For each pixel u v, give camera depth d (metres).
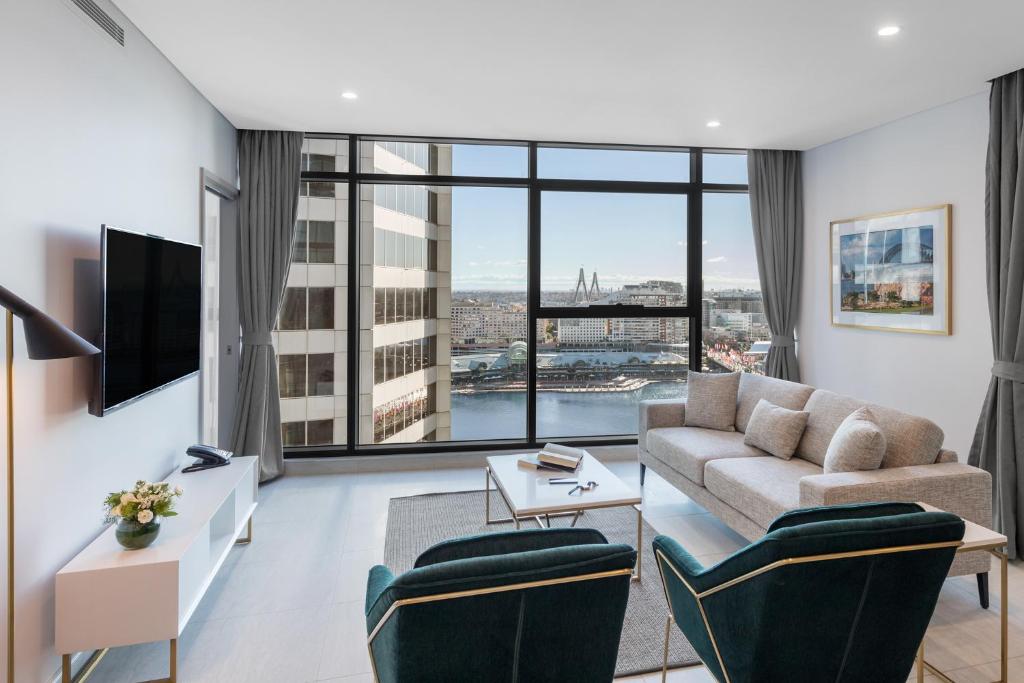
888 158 4.10
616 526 3.39
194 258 3.13
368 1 2.45
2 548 1.75
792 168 4.93
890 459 2.72
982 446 3.27
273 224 4.25
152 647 2.22
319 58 3.01
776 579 1.34
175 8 2.49
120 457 2.50
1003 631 1.96
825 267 4.71
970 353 3.52
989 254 3.30
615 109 3.82
